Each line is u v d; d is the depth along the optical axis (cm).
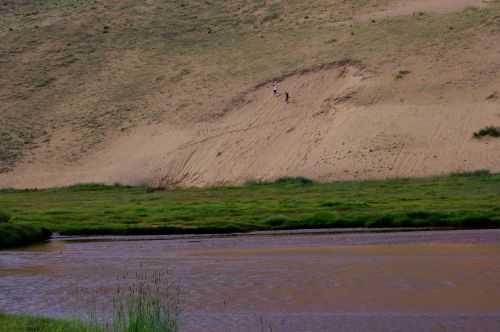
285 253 5484
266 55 15000
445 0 16100
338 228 7162
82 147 13400
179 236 6981
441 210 7606
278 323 3444
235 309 3712
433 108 11962
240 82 14088
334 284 4234
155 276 4616
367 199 8988
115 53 16588
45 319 3362
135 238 6925
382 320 3459
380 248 5575
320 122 12200
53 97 15262
